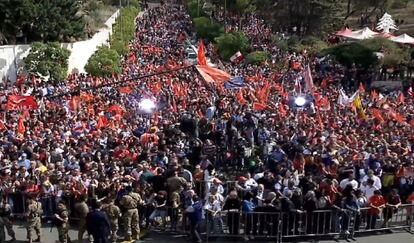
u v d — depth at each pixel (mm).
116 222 15797
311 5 65062
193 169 20000
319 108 28469
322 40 64500
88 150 19469
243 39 55250
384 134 23562
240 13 74062
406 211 17688
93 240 15391
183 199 16641
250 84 34906
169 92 31250
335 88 38000
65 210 15711
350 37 51156
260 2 72250
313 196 16344
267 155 21438
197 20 66938
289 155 21391
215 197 16344
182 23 77625
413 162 19312
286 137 22578
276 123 24922
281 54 53812
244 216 16109
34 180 17609
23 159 18594
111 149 20328
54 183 17672
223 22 70375
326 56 48875
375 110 27250
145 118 25438
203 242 16109
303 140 22188
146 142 21125
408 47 50562
